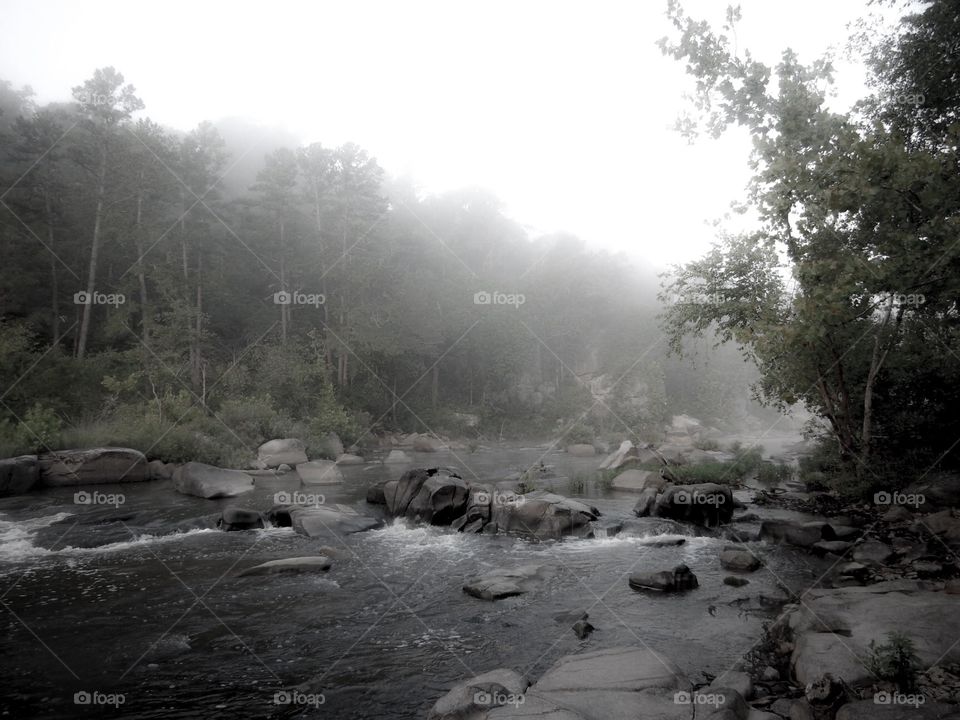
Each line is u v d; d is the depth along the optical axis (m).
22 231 37.66
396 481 17.97
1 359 27.52
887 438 17.11
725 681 5.71
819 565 10.54
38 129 40.19
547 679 5.50
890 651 5.34
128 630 7.77
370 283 48.81
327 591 9.52
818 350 16.39
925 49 15.27
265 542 13.08
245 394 38.59
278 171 45.81
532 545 12.81
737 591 9.27
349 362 48.03
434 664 6.67
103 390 31.48
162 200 40.59
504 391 68.12
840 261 12.22
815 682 5.12
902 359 16.17
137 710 5.63
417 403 56.56
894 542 11.45
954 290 12.28
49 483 20.83
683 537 13.27
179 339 36.19
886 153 11.24
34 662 6.77
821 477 19.27
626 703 4.88
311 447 33.19
